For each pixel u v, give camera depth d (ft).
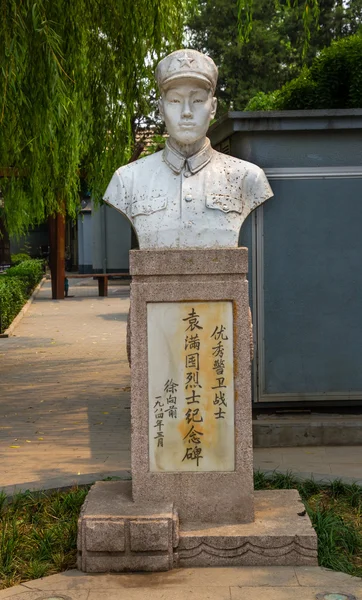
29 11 24.20
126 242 93.40
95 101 30.27
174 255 13.58
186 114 13.48
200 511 13.84
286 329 21.16
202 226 13.74
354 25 73.05
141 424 13.85
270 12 77.30
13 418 24.97
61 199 35.35
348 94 24.09
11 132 28.53
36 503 15.98
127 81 29.63
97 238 93.25
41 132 25.93
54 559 13.44
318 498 16.16
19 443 21.63
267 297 21.11
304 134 20.81
